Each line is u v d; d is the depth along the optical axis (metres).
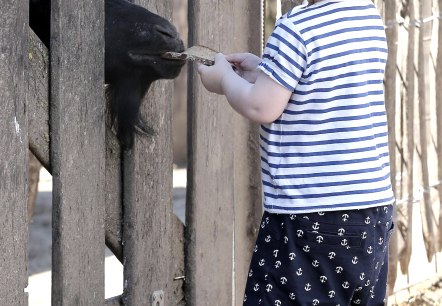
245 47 4.18
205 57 3.25
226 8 3.97
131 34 3.09
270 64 3.11
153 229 3.65
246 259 4.32
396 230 5.21
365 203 3.12
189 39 3.87
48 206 8.73
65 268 3.21
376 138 3.19
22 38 2.98
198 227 3.93
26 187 3.03
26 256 3.05
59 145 3.16
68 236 3.22
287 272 3.18
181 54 3.05
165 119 3.65
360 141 3.13
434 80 5.68
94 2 3.18
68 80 3.16
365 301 3.34
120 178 3.55
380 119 3.23
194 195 3.91
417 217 6.06
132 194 3.54
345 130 3.12
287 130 3.17
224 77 3.21
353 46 3.14
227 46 3.99
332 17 3.14
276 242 3.21
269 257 3.23
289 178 3.15
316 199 3.12
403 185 5.32
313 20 3.12
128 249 3.57
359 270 3.19
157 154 3.63
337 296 3.21
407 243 5.35
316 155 3.13
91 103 3.24
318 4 3.19
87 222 3.29
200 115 3.89
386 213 3.24
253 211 4.33
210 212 3.99
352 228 3.14
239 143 4.24
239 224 4.27
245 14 4.17
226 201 4.05
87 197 3.28
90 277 3.32
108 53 3.15
